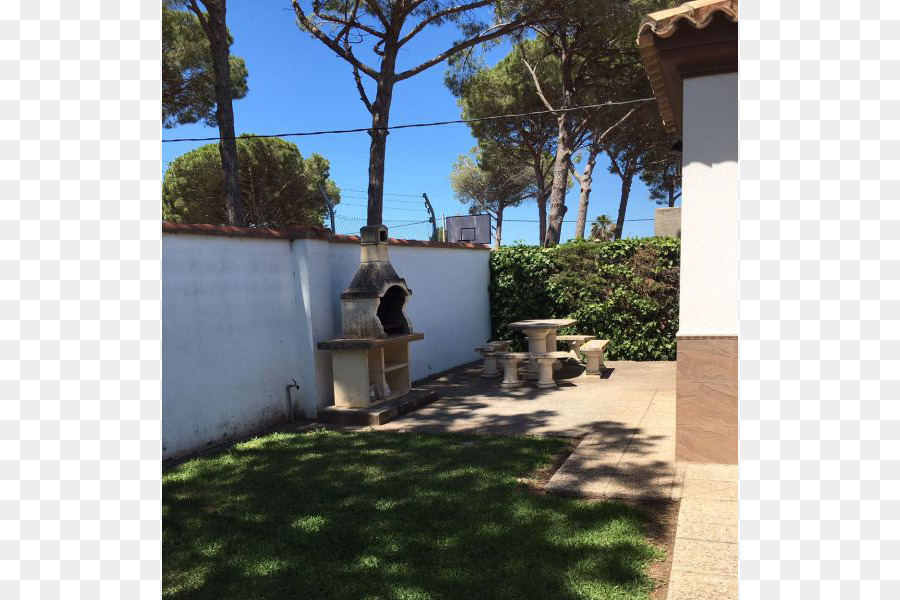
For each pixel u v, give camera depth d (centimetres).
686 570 270
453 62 1515
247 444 542
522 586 267
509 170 2691
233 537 335
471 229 1362
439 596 263
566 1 1136
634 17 1203
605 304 1034
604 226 2188
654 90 500
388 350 725
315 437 559
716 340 416
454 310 1025
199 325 537
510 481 405
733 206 413
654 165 2180
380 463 462
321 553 311
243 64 1512
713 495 359
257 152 1823
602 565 282
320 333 666
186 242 527
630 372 879
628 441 489
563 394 727
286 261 650
